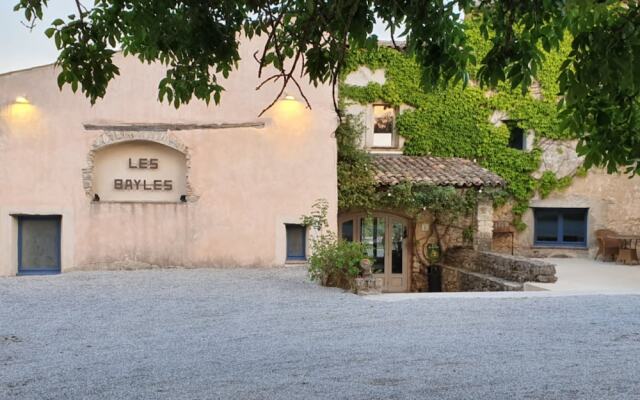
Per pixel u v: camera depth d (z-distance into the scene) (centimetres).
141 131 1409
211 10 477
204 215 1423
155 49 514
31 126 1378
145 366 632
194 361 651
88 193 1389
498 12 457
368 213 1630
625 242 1736
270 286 1185
